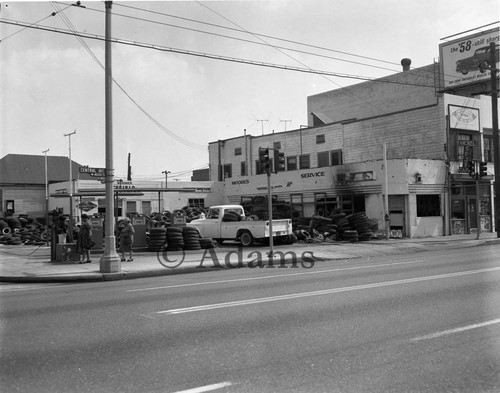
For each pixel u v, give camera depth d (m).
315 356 5.70
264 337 6.58
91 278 14.26
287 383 4.84
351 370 5.19
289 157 40.62
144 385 4.84
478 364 5.32
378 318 7.55
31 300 10.32
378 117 34.25
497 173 26.41
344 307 8.45
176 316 8.02
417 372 5.11
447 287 10.27
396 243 24.39
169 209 45.62
